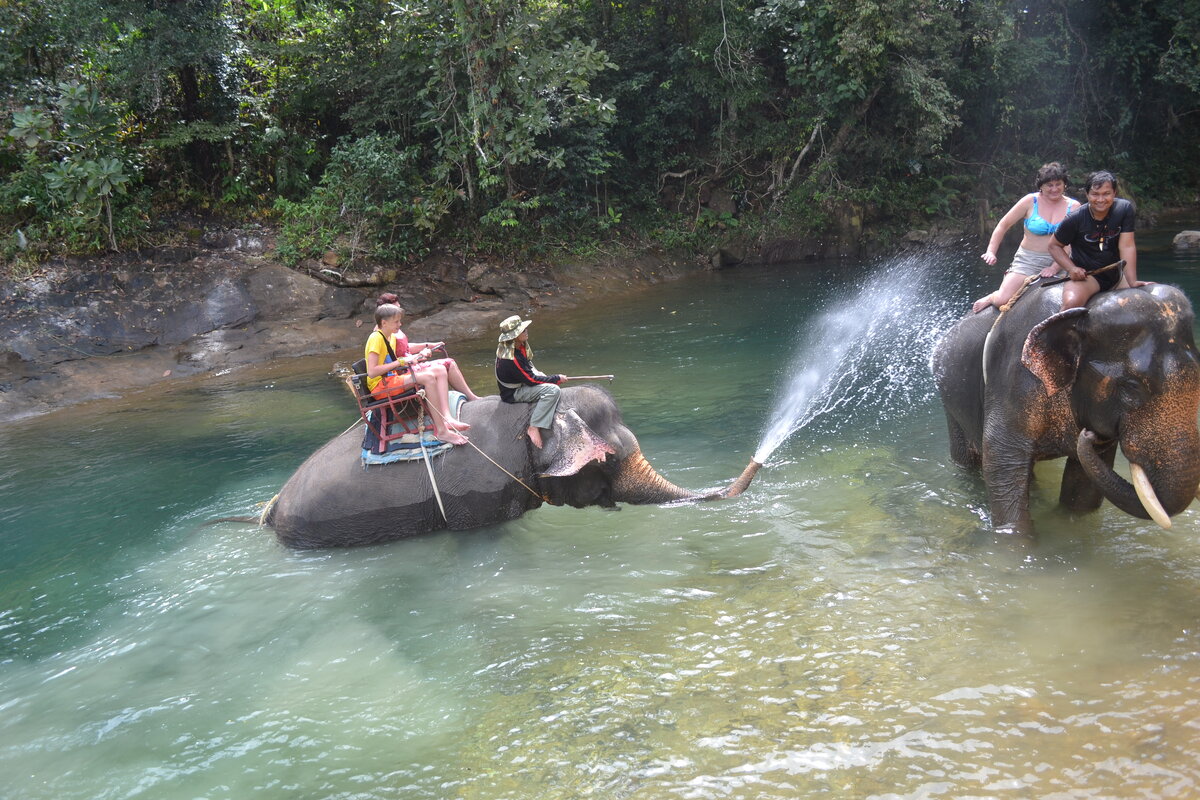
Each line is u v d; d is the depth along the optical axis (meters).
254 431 9.34
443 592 5.42
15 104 15.45
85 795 3.70
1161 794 3.18
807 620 4.67
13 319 13.02
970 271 18.98
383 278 16.53
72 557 6.32
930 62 21.22
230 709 4.29
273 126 17.83
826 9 19.67
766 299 16.48
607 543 5.93
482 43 16.69
